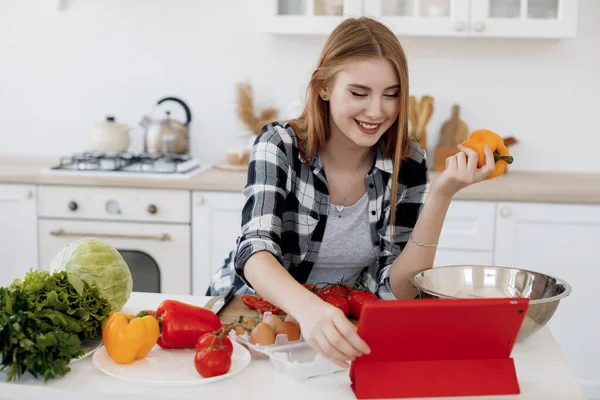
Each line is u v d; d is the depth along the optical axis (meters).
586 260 2.96
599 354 3.02
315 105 1.65
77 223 3.12
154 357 1.35
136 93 3.70
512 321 1.19
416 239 1.64
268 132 1.69
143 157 3.31
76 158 3.28
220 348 1.26
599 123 3.49
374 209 1.78
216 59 3.63
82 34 3.68
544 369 1.33
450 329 1.19
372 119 1.54
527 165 3.54
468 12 3.14
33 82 3.74
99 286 1.49
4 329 1.21
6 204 3.14
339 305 1.54
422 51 3.51
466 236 2.99
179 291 3.12
